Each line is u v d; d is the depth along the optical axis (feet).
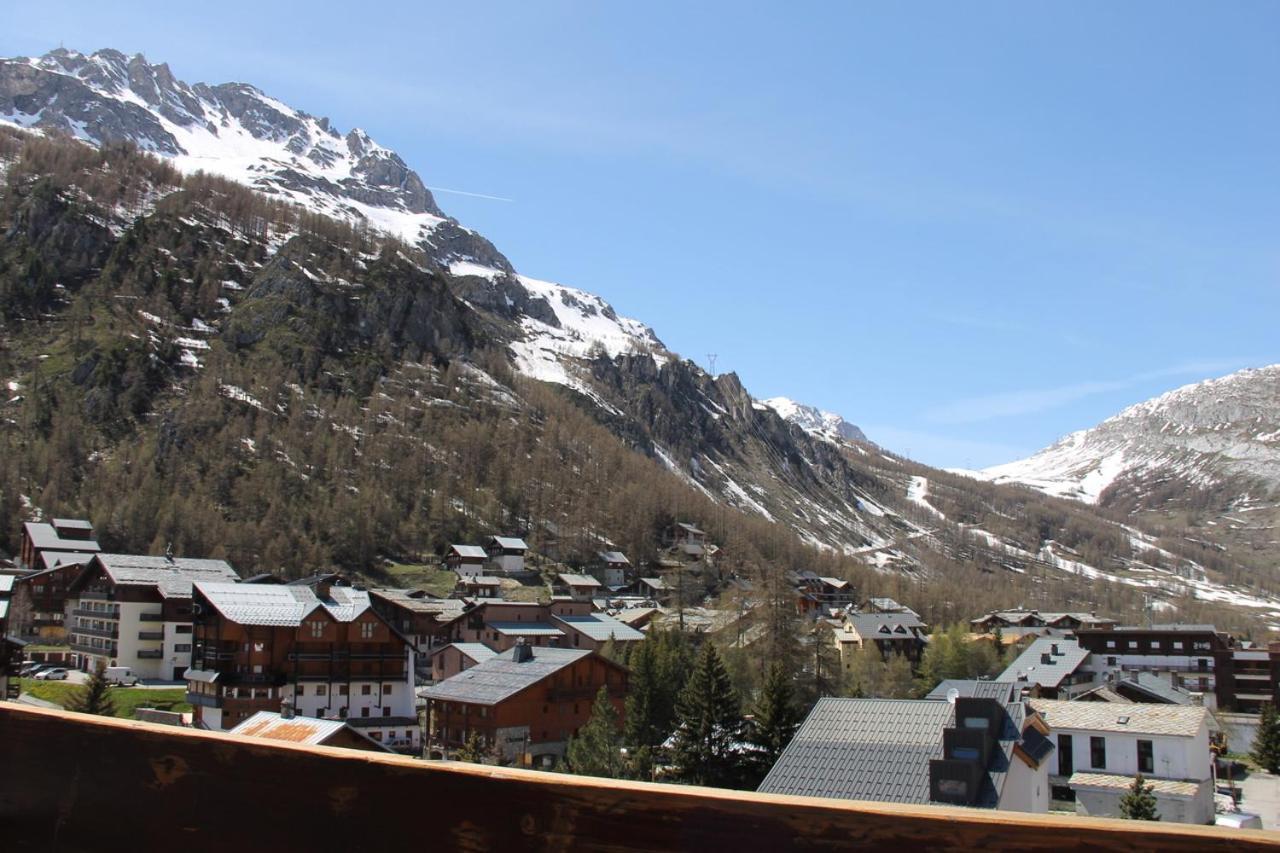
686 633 358.02
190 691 241.76
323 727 108.37
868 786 106.11
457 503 613.11
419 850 12.90
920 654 408.67
